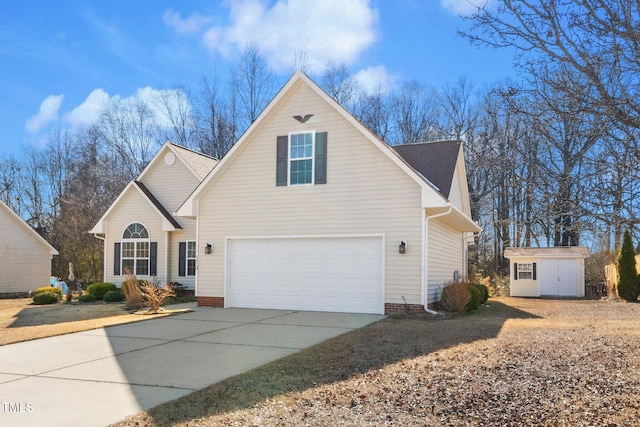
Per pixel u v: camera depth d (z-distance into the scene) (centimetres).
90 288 2270
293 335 1127
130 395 649
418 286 1484
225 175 1748
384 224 1529
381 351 910
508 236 2477
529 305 2028
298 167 1652
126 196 2403
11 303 2275
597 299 2486
